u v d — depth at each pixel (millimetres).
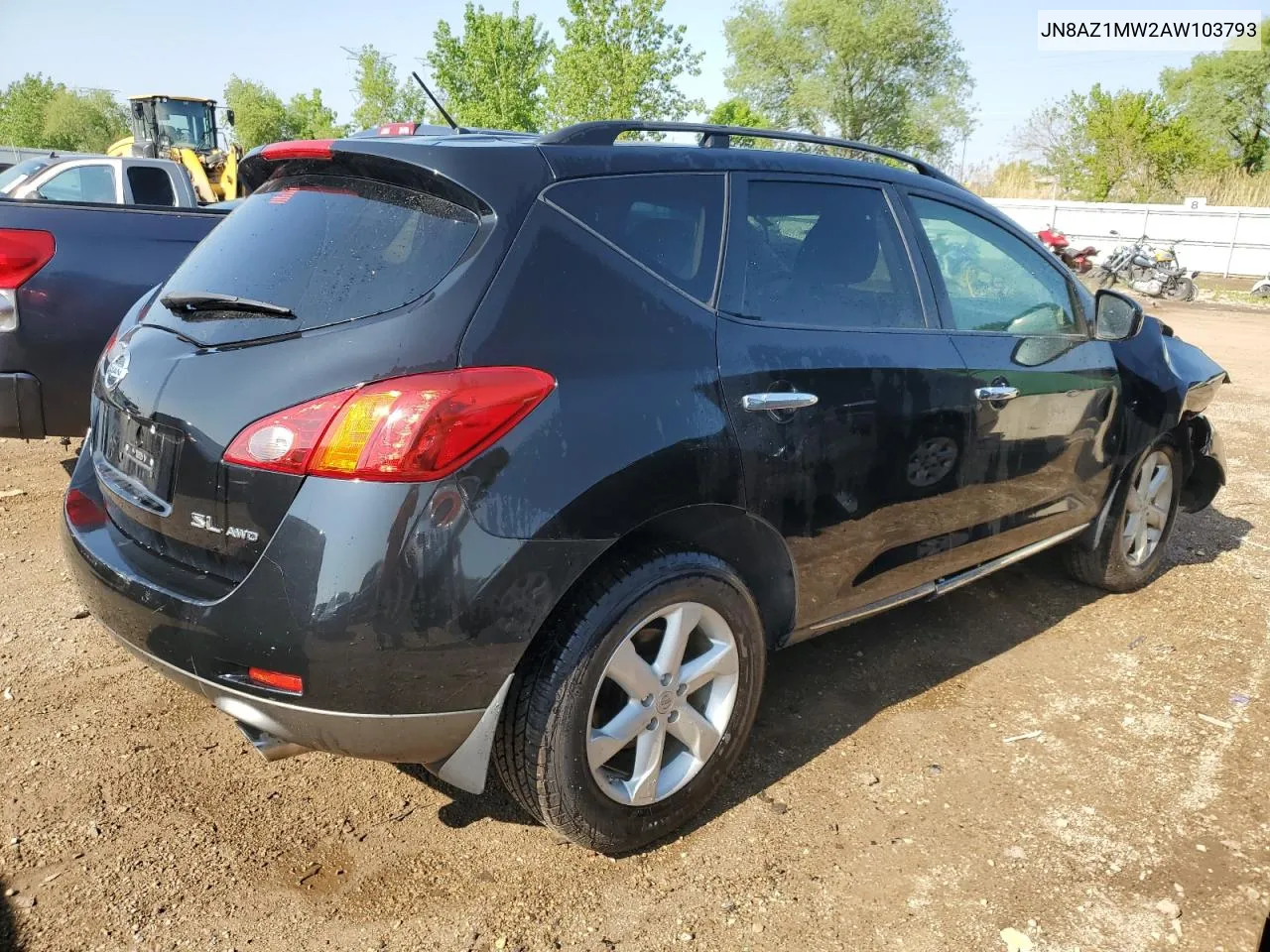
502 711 2254
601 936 2260
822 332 2773
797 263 2818
